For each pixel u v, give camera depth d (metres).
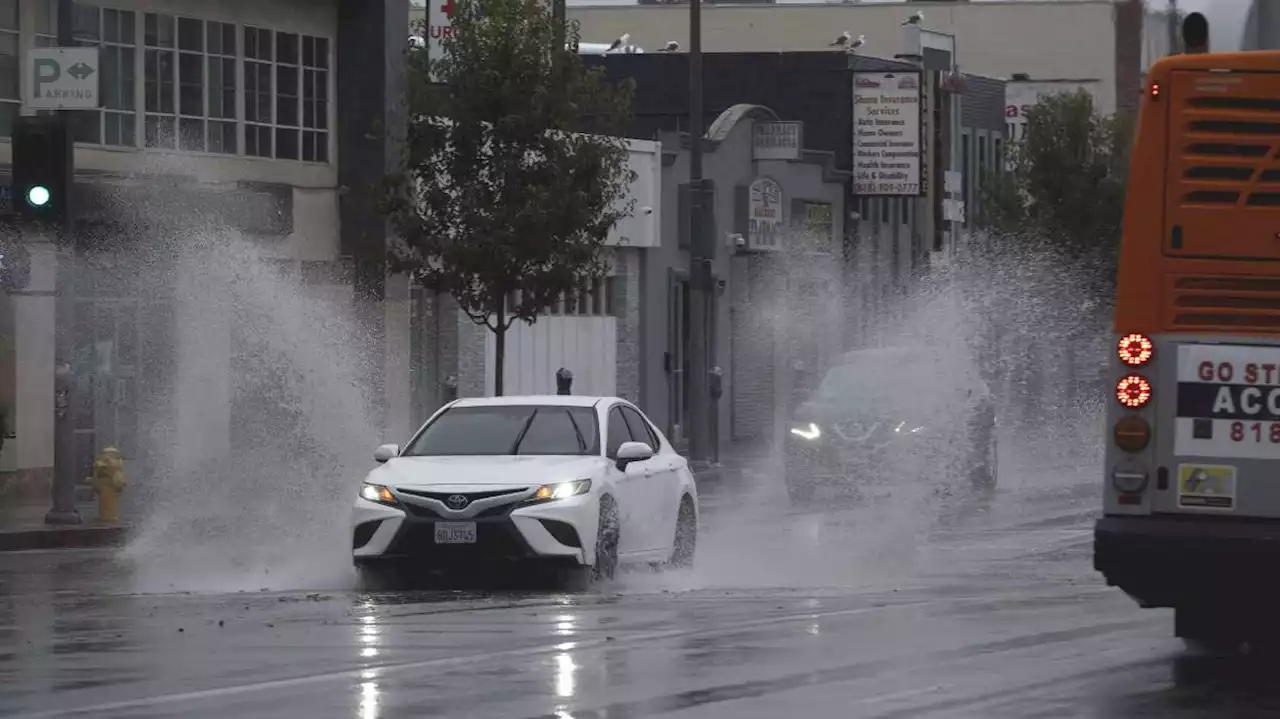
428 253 77.50
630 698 25.78
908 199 134.75
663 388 105.38
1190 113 27.75
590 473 41.16
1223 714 24.97
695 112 89.75
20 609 36.91
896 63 133.00
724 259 110.94
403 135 83.38
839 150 127.56
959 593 40.38
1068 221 135.50
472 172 77.25
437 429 43.44
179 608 37.00
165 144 75.50
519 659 29.39
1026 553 51.56
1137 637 32.38
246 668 28.42
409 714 24.45
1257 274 27.42
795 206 118.00
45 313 70.44
